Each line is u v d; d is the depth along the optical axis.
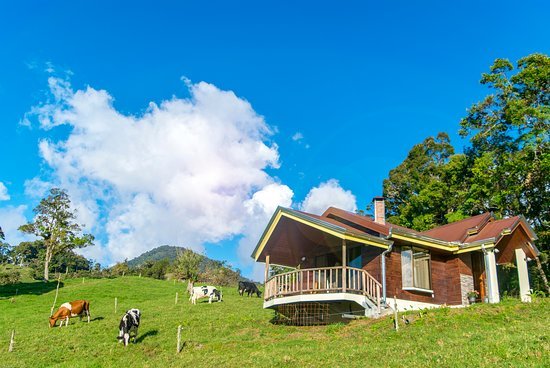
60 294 43.88
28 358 19.75
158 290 46.16
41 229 63.12
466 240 25.08
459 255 25.03
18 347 21.55
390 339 16.78
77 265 91.12
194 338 21.64
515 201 38.47
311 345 17.69
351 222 25.08
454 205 47.66
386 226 23.94
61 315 26.56
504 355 12.34
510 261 27.12
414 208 50.62
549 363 11.28
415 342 15.61
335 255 25.53
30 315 33.62
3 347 21.59
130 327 21.64
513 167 37.34
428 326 17.58
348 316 21.94
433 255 25.00
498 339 13.95
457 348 13.69
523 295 23.73
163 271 68.44
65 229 64.06
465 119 45.06
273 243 25.77
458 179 47.88
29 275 64.88
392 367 12.88
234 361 16.36
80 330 24.84
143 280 53.25
